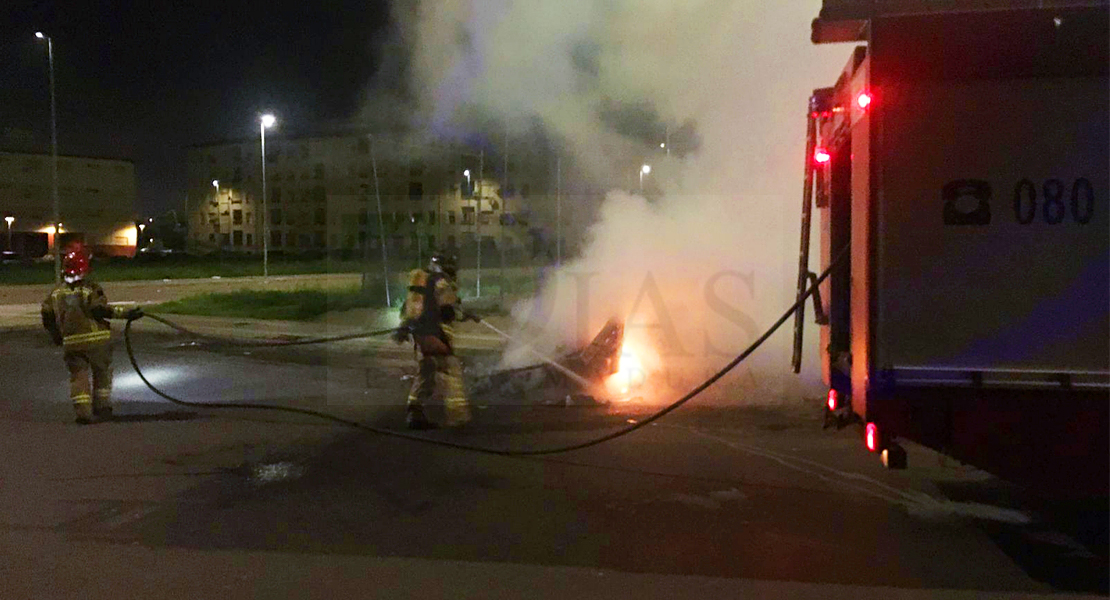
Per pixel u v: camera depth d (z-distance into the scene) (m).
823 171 6.10
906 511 5.51
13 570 4.56
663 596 4.23
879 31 4.37
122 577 4.46
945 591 4.29
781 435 7.48
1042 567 4.61
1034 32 4.23
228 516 5.45
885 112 4.38
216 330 15.62
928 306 4.36
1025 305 4.27
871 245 4.43
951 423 4.35
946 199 4.32
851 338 5.00
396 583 4.39
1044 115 4.24
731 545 4.92
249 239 64.25
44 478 6.30
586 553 4.80
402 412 8.53
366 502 5.73
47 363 11.97
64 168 69.12
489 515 5.45
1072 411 4.25
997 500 5.72
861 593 4.27
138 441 7.38
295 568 4.59
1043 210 4.25
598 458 6.77
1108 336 4.20
